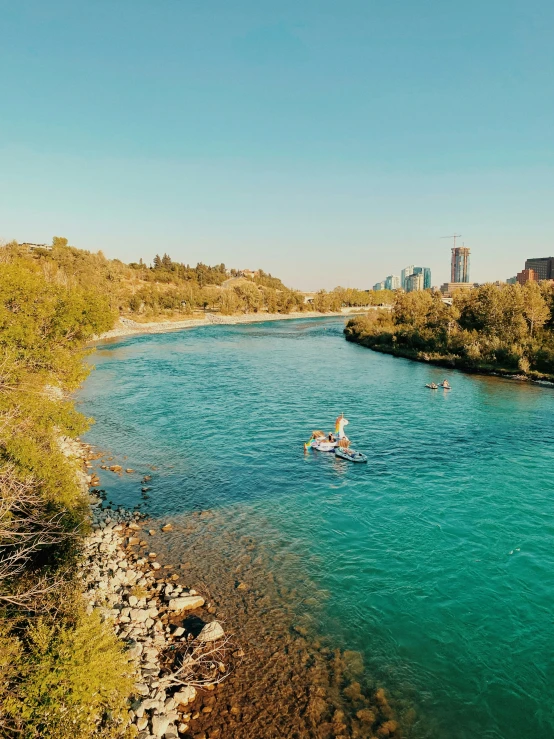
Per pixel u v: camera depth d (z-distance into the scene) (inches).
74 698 418.9
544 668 595.2
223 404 1961.1
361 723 514.0
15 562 611.5
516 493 1101.7
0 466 684.7
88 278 6087.6
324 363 3211.1
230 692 546.9
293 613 687.1
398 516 992.9
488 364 3002.0
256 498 1080.8
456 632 654.5
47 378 967.6
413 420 1747.0
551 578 771.4
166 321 6461.6
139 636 615.2
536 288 3752.5
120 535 899.4
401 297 5147.6
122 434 1545.3
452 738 502.0
